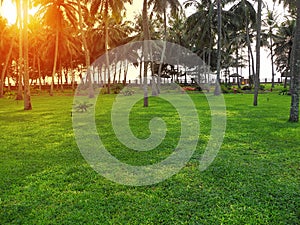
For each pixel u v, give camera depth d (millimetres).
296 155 5418
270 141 6555
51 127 8906
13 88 43281
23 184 4152
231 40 33125
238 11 26875
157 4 22484
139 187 4016
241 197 3615
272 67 35812
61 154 5727
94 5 21938
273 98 20000
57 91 37844
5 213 3273
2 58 32344
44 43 33688
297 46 9070
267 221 3045
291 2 17344
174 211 3289
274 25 33219
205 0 27047
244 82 45219
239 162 5043
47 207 3418
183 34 33531
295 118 9328
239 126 8523
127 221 3090
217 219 3092
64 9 25719
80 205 3463
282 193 3711
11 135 7691
